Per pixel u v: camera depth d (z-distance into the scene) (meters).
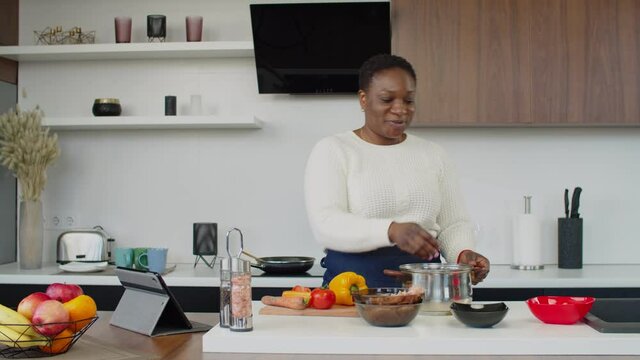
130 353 1.66
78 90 4.01
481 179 3.84
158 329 1.94
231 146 3.92
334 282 2.07
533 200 3.84
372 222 2.05
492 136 3.84
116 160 3.99
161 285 1.88
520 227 3.63
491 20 3.51
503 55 3.51
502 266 3.75
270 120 3.90
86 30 4.00
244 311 1.74
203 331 1.93
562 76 3.51
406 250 1.99
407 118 2.27
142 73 3.97
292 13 3.54
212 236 3.75
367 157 2.29
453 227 2.39
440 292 1.95
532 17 3.51
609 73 3.51
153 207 3.97
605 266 3.73
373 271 2.23
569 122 3.51
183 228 3.95
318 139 3.87
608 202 3.83
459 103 3.51
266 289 3.32
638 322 1.86
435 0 3.52
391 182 2.27
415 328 1.78
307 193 2.25
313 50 3.62
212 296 3.38
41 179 3.73
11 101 3.99
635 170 3.83
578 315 1.82
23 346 1.62
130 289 2.05
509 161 3.84
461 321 1.79
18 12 4.03
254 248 3.91
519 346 1.64
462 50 3.51
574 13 3.51
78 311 1.69
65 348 1.66
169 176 3.96
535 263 3.61
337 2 3.52
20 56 3.87
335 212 2.15
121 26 3.77
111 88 4.00
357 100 3.86
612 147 3.83
